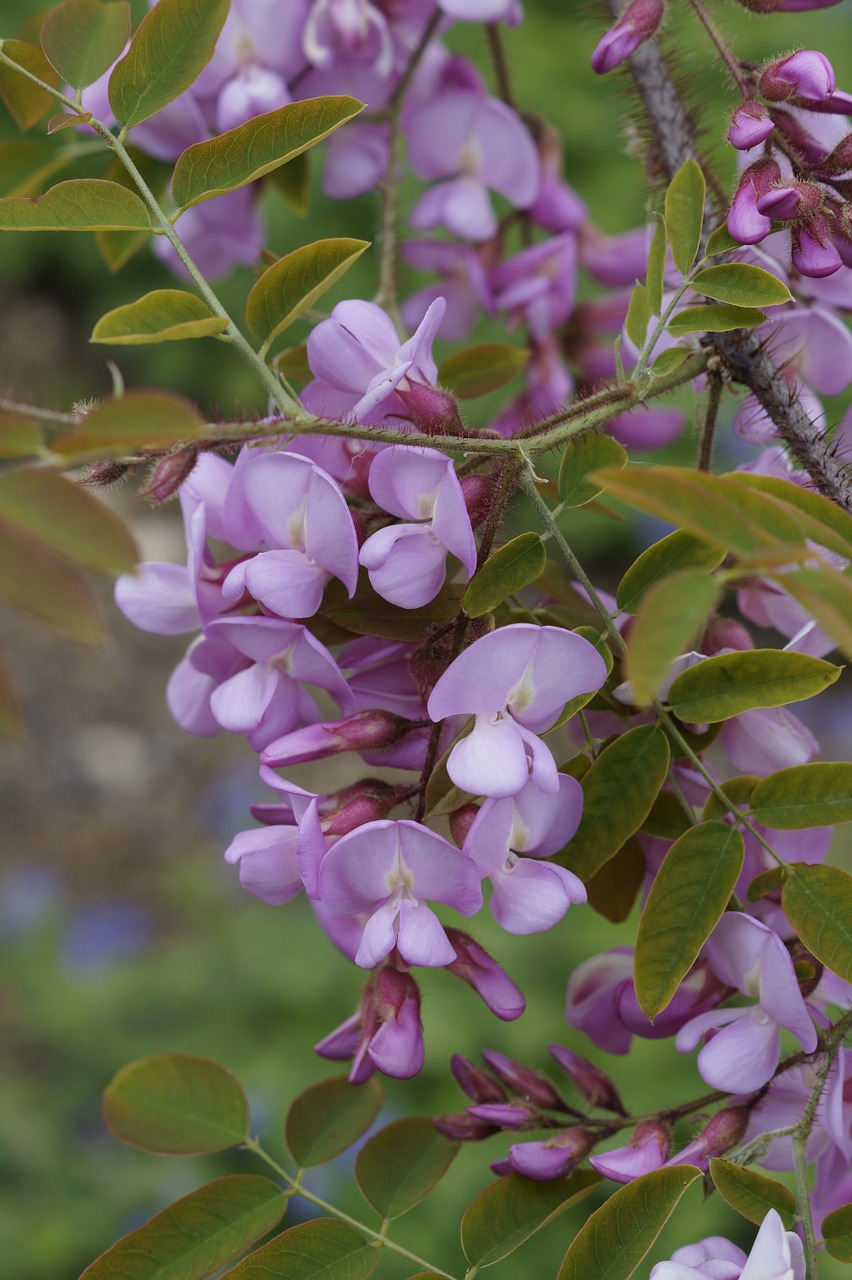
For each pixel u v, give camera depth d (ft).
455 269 2.39
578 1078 1.96
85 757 6.55
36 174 2.23
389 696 1.89
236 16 2.12
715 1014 1.85
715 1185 1.83
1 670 1.65
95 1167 4.21
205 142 1.85
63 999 4.78
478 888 1.82
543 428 1.85
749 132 1.85
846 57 5.95
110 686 6.91
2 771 6.41
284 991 4.66
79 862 6.00
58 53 1.89
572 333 2.43
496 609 1.86
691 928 1.82
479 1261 1.88
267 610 1.88
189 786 6.49
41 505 1.63
